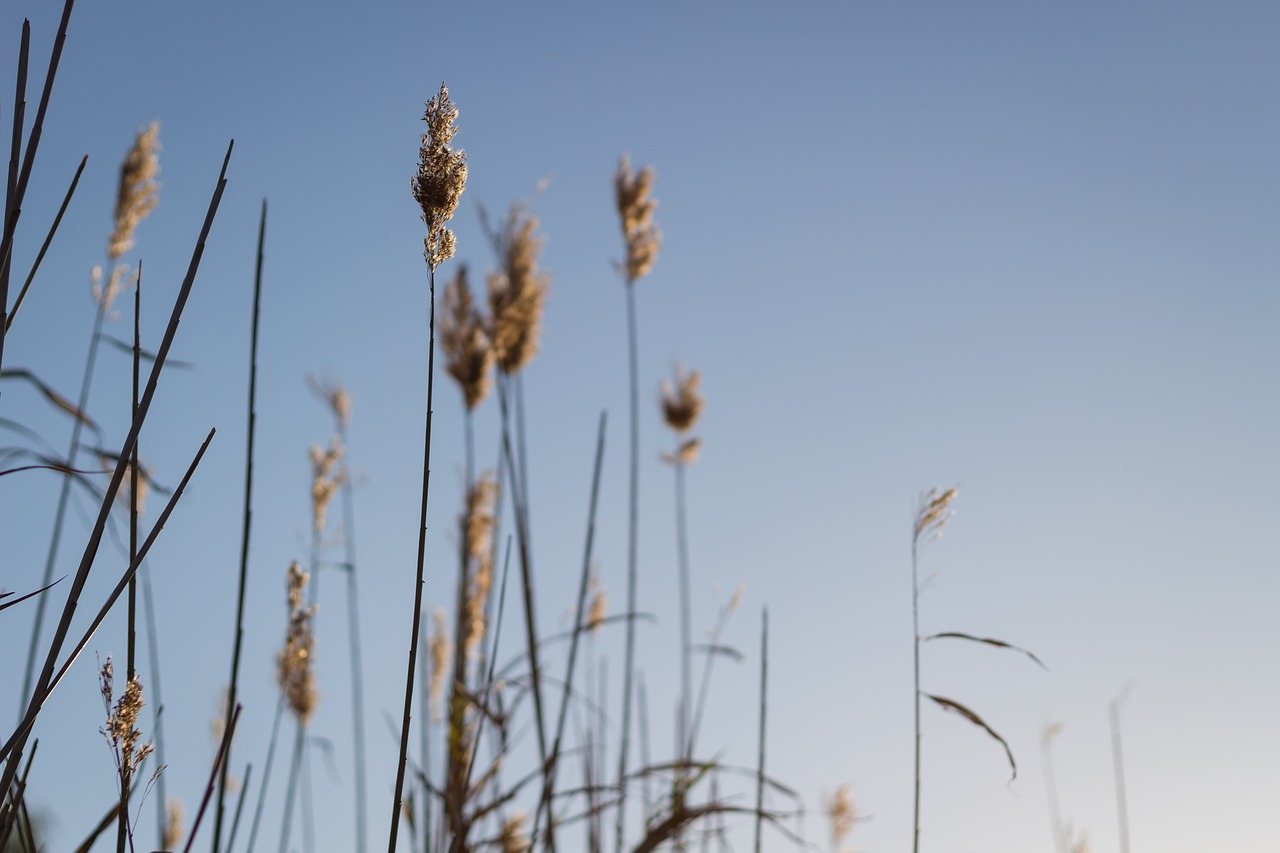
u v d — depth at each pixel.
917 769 2.92
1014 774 2.76
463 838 3.17
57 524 3.50
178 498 1.66
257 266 2.59
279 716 3.19
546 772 3.43
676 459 6.19
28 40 1.71
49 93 1.71
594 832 4.00
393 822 1.63
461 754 3.48
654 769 3.55
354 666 4.98
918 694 2.97
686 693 4.77
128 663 1.84
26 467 1.96
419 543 1.70
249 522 2.47
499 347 4.59
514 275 4.66
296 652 3.13
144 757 1.74
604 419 4.19
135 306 1.96
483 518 4.48
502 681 3.71
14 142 1.67
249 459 2.51
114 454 2.64
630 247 5.34
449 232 1.74
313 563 4.73
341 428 6.73
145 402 1.64
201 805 1.94
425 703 3.86
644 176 5.43
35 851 1.74
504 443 3.98
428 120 1.74
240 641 2.39
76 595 1.54
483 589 4.45
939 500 3.05
